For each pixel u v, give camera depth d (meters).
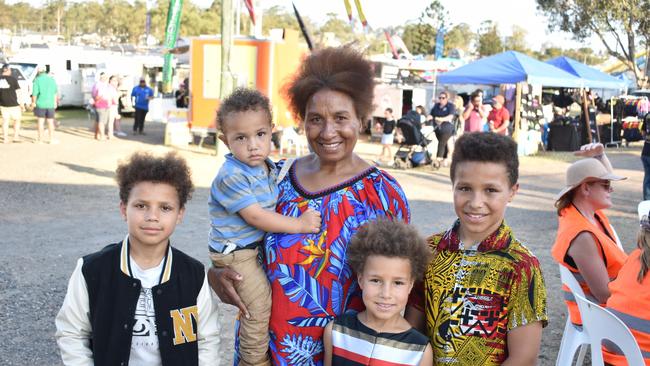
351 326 2.31
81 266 2.42
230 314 5.12
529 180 13.32
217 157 14.12
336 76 2.34
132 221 2.34
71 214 8.54
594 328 3.21
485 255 2.22
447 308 2.23
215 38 15.74
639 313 3.09
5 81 16.00
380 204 2.41
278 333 2.40
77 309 2.40
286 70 15.73
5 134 16.09
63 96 29.17
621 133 21.55
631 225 8.95
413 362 2.26
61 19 84.94
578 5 36.66
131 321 2.37
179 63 28.72
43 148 15.36
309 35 14.55
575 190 3.82
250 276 2.45
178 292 2.43
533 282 2.15
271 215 2.39
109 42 49.16
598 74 20.19
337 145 2.37
